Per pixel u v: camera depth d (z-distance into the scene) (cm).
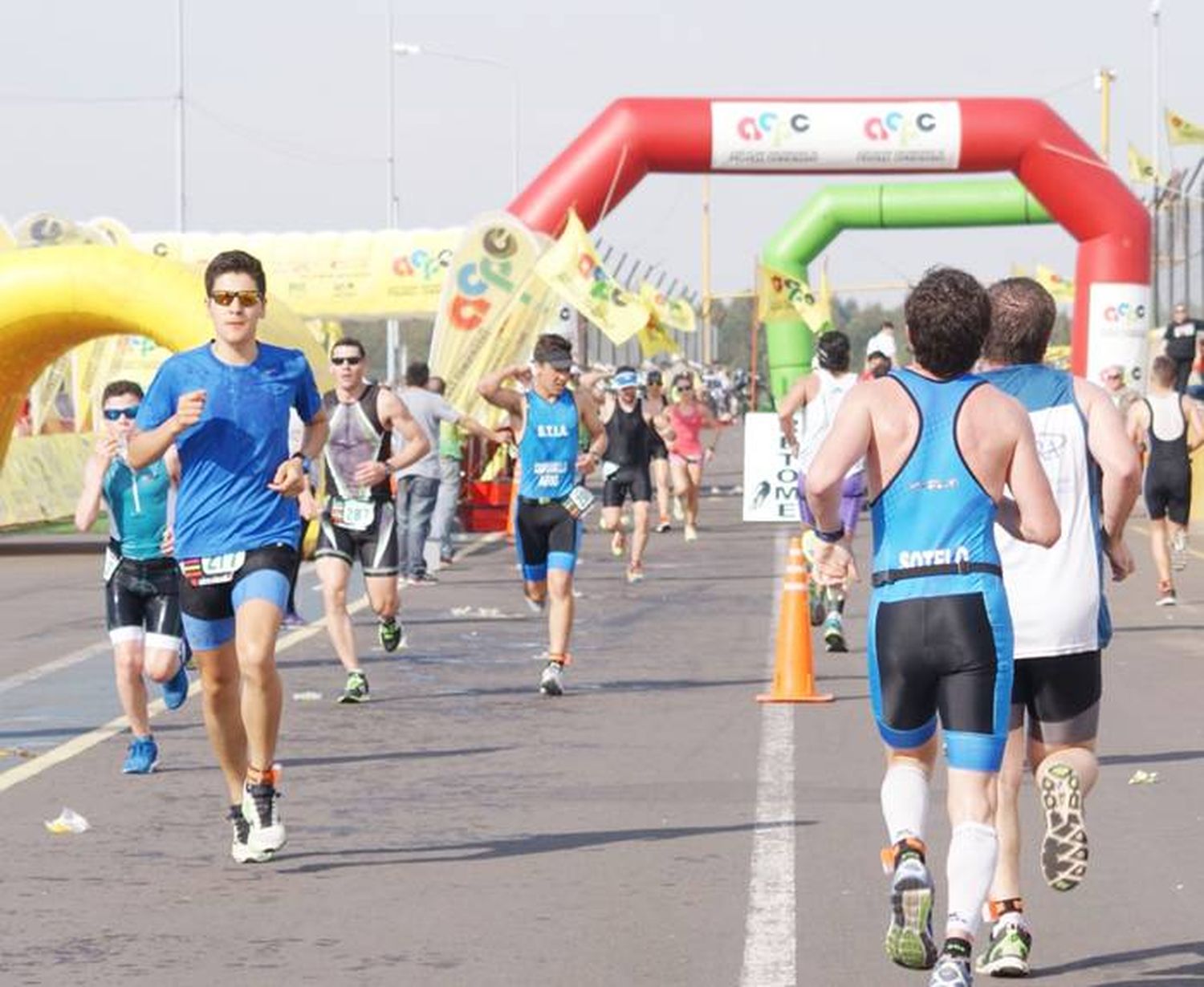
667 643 2297
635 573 3088
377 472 1808
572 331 4578
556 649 1878
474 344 4375
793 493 4072
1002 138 4703
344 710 1794
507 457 4381
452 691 1914
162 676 1453
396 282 5762
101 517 4562
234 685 1180
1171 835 1234
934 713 883
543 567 1922
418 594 2912
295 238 5784
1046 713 945
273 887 1116
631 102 4700
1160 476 2623
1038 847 1205
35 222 4431
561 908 1064
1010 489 884
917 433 867
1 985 921
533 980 924
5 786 1430
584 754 1548
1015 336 959
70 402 5603
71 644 2339
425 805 1353
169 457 1437
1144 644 2231
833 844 1212
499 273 4372
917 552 866
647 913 1049
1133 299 4822
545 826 1278
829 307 5616
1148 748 1550
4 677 2044
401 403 1866
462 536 4150
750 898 1080
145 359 5272
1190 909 1050
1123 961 950
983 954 944
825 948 977
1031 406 952
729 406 11056
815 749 1559
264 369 1172
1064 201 4794
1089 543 943
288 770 1493
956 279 877
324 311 5775
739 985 911
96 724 1727
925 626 862
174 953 977
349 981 927
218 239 5762
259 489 1166
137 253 3541
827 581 911
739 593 2894
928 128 4691
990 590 863
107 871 1159
